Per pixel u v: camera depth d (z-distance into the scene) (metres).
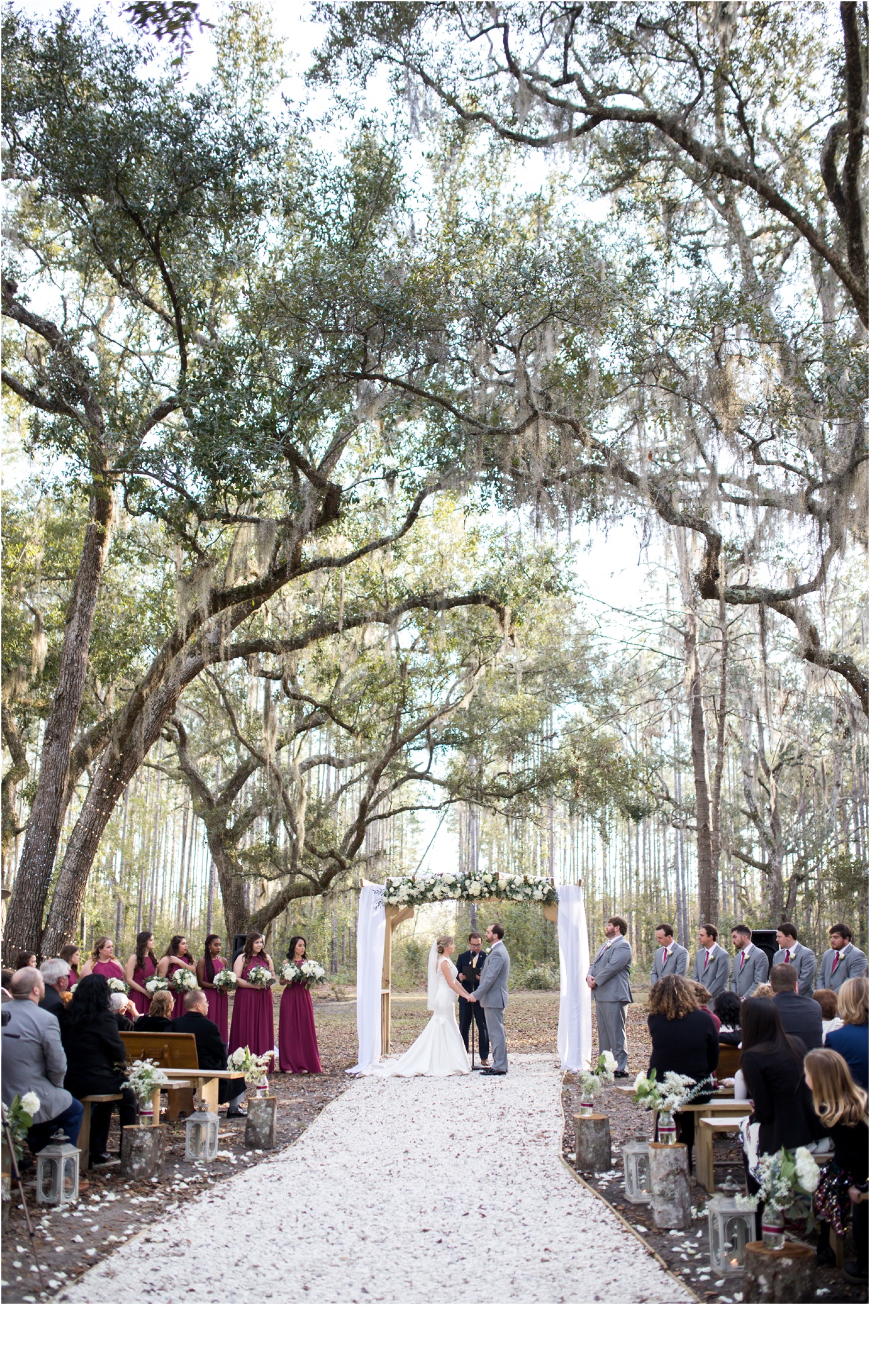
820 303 12.34
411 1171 6.80
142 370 14.15
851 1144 4.33
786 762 23.53
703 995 7.12
